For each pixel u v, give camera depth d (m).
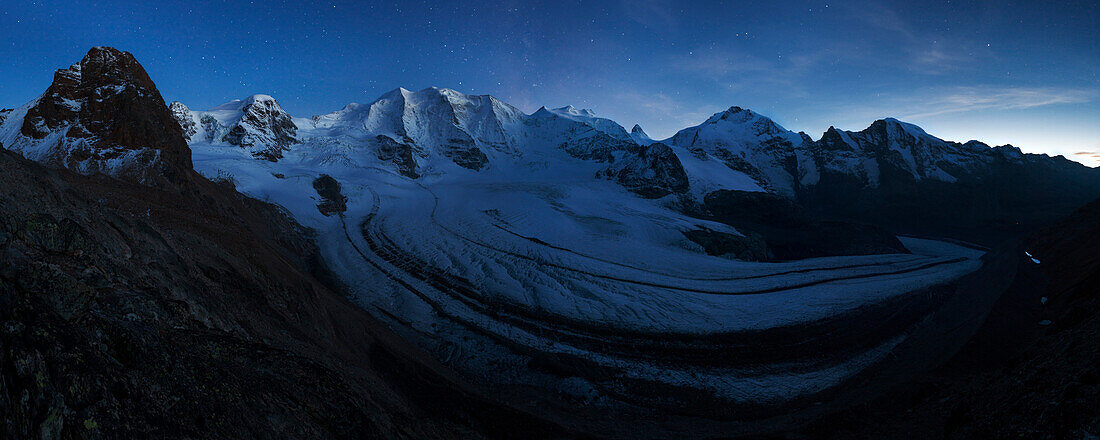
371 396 14.94
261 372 11.55
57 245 11.03
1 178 12.38
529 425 19.53
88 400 7.16
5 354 7.13
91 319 8.84
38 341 7.47
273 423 9.79
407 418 15.19
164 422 7.87
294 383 11.98
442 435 16.08
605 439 20.17
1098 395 12.18
